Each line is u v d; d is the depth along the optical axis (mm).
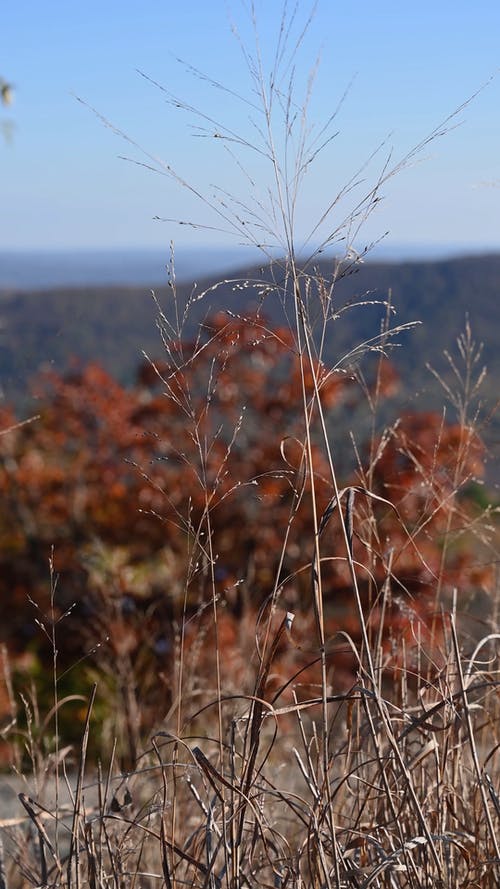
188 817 2660
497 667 2682
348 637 2064
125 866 2400
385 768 2211
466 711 2053
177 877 2379
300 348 2166
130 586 7383
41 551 8406
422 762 2352
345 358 2240
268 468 7383
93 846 2162
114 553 8055
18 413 9164
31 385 8656
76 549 8312
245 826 2467
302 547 7344
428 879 2035
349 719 2305
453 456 3318
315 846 2070
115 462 8852
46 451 9078
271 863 2111
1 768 4133
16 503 8727
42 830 2199
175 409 7957
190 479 7742
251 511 7492
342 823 2443
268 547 7289
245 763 2105
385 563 2598
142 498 7926
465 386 3135
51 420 9102
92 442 9016
